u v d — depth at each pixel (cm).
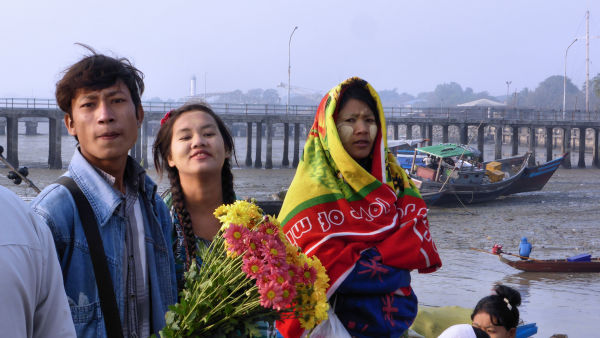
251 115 3866
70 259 190
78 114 202
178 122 260
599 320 927
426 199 2305
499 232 1812
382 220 278
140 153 3700
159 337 202
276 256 202
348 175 280
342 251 270
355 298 273
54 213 190
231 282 201
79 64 201
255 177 3225
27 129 8150
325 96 293
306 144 297
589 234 1784
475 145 7406
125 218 204
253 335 207
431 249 282
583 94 13475
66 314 148
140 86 216
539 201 2584
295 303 211
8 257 130
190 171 257
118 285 196
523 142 7294
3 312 129
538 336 841
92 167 203
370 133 288
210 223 266
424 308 673
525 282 1177
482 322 318
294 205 283
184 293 210
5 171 3020
